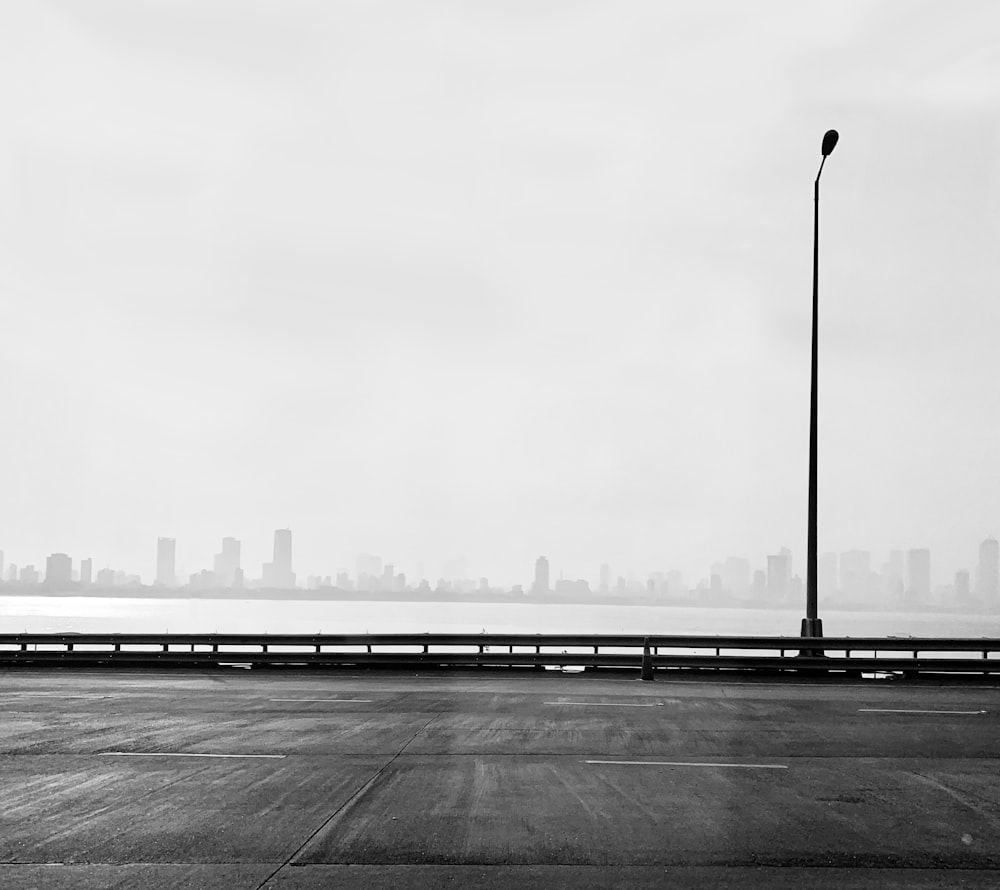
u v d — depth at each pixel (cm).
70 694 1994
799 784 1109
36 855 820
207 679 2305
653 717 1645
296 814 958
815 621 2531
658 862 802
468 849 836
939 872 778
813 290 2673
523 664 2483
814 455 2619
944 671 2375
